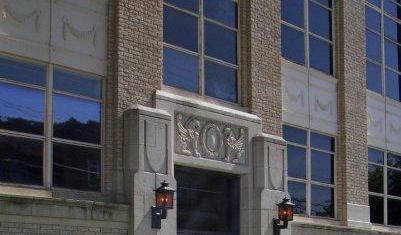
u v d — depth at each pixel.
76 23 13.64
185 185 15.43
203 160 15.47
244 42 17.27
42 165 12.88
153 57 14.71
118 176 13.78
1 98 12.45
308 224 18.19
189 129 15.26
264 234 16.47
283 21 18.84
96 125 13.83
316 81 19.77
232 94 16.94
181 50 15.70
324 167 19.83
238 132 16.48
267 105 17.48
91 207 12.98
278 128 17.73
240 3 17.38
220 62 16.66
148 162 13.99
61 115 13.27
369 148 21.67
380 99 22.38
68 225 12.64
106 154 13.85
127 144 13.89
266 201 16.61
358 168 20.66
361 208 20.52
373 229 20.89
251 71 17.12
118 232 13.45
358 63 21.25
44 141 12.95
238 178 16.62
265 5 17.86
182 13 15.85
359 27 21.50
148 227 13.84
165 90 15.12
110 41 14.13
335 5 20.89
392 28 23.56
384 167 22.20
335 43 20.75
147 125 14.04
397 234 21.64
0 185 12.19
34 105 12.90
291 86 18.83
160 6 15.03
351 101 20.72
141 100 14.35
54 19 13.30
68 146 13.30
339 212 19.97
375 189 21.67
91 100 13.80
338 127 20.39
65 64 13.39
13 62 12.69
